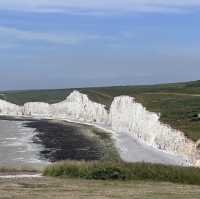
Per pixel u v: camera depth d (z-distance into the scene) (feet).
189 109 328.29
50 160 223.30
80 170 109.60
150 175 108.88
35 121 570.46
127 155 244.63
